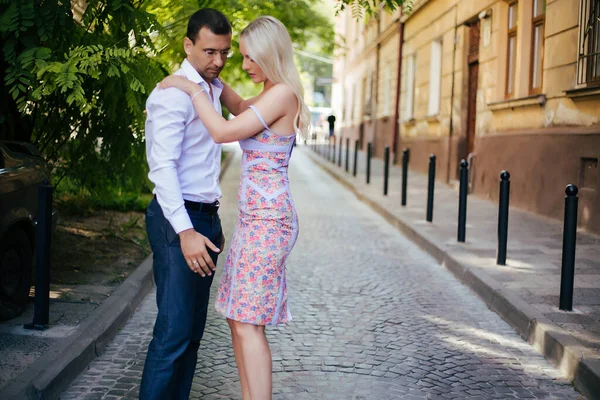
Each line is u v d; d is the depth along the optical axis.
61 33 5.25
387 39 24.06
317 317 5.31
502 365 4.39
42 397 3.39
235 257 3.09
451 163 15.02
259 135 3.05
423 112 17.88
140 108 5.52
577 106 8.92
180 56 6.43
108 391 3.70
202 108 2.93
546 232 8.74
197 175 3.05
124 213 9.20
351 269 7.13
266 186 3.06
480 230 8.91
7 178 4.39
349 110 36.28
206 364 4.20
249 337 3.11
